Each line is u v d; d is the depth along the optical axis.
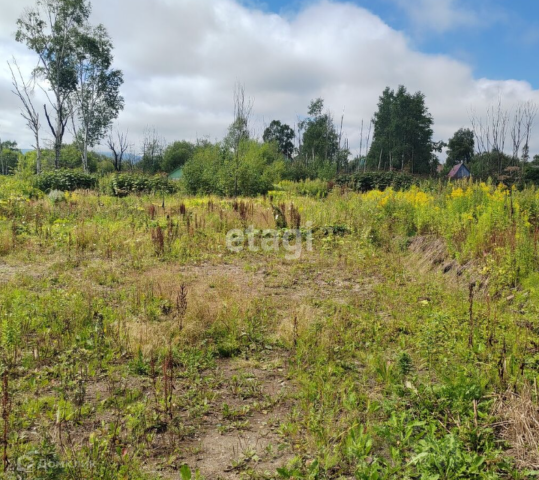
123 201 16.00
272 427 3.30
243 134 24.69
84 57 36.03
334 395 3.66
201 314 5.31
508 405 3.25
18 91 32.25
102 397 3.62
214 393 3.80
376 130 60.22
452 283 6.82
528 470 2.61
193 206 15.23
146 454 2.94
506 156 37.06
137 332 4.70
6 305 5.41
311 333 4.91
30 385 3.66
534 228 7.71
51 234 10.09
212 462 2.91
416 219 10.23
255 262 8.90
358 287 7.12
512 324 4.91
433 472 2.64
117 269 7.71
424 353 4.29
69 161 45.97
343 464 2.80
